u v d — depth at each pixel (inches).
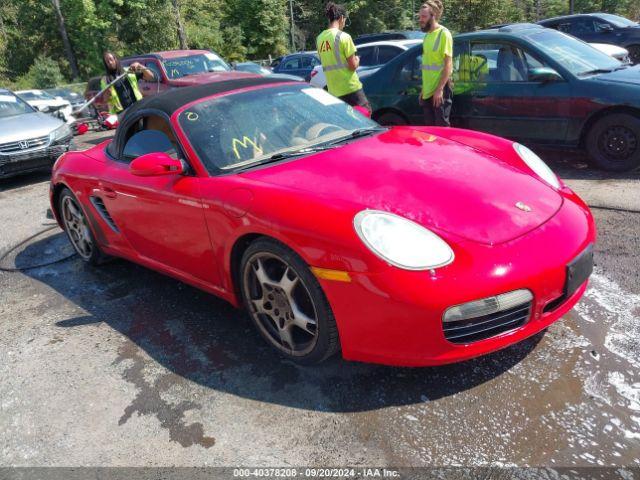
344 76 239.9
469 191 94.9
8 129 302.0
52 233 207.2
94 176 143.3
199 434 87.5
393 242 82.3
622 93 193.3
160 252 129.4
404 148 114.6
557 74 207.6
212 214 104.7
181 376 103.8
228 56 1663.4
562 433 79.2
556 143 214.1
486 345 84.4
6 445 90.4
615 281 121.9
